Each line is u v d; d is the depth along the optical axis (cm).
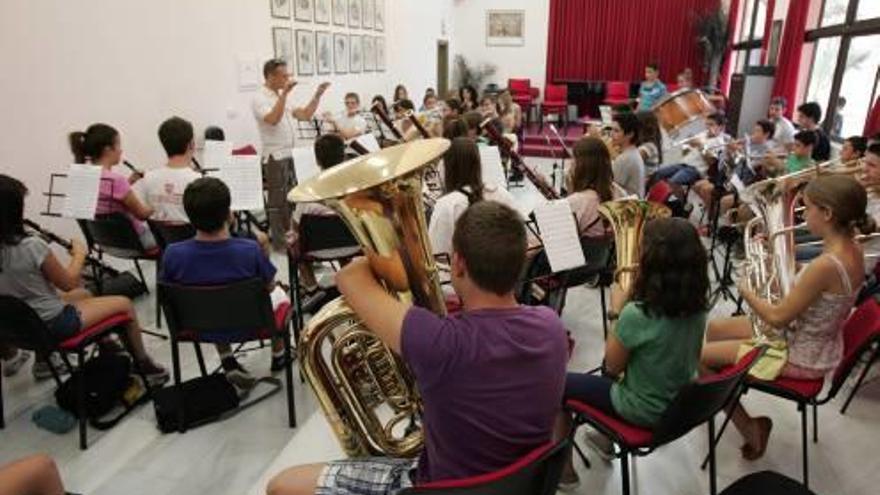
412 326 98
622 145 348
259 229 404
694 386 133
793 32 580
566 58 1048
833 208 167
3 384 249
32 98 329
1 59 311
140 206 295
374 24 753
